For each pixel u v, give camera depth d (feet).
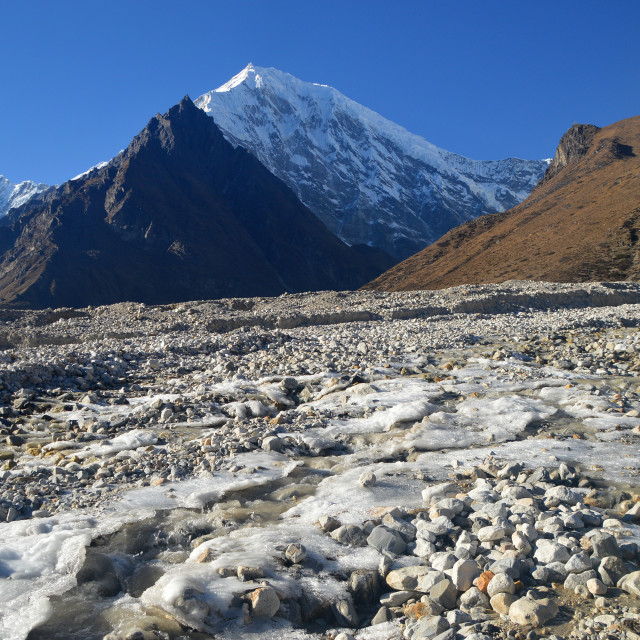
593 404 35.76
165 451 29.32
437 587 16.30
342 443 30.94
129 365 53.11
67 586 16.97
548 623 14.90
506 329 72.02
